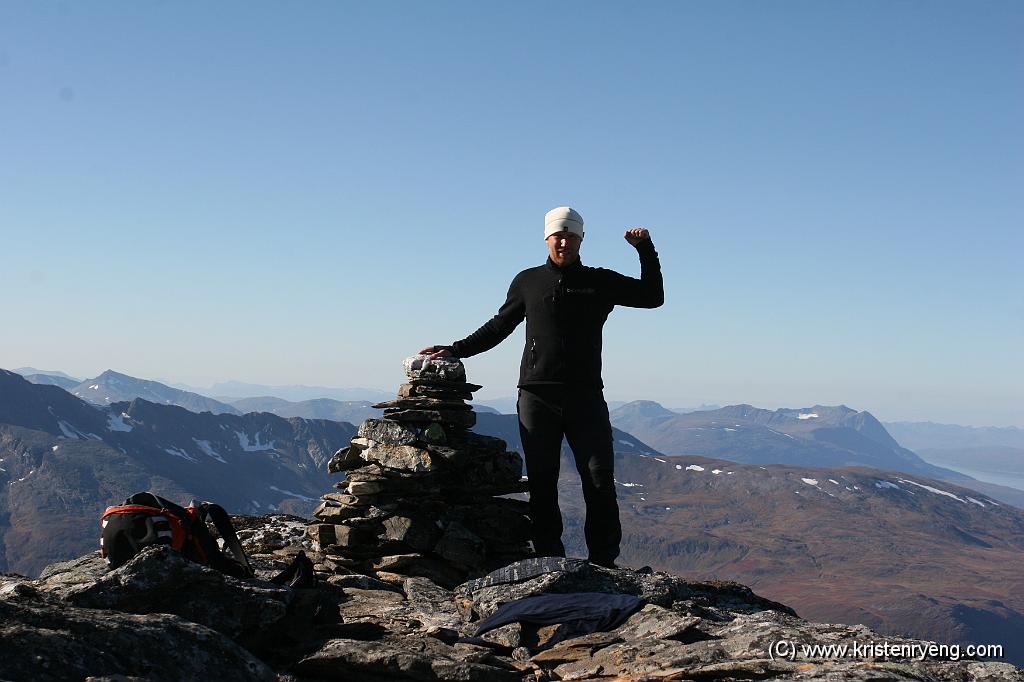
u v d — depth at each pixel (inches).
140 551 207.8
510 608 236.7
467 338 290.2
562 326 275.7
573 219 274.5
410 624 233.3
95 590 197.3
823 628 239.9
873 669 209.9
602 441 274.8
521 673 214.1
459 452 277.9
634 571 266.1
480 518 284.0
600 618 231.8
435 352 288.4
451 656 214.1
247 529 300.2
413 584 253.8
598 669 213.2
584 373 276.4
